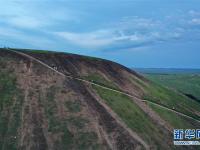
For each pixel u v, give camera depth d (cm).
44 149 7250
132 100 9644
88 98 8981
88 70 10306
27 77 9238
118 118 8556
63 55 10638
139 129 8431
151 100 10144
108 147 7531
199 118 10350
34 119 8006
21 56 9969
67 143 7481
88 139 7650
